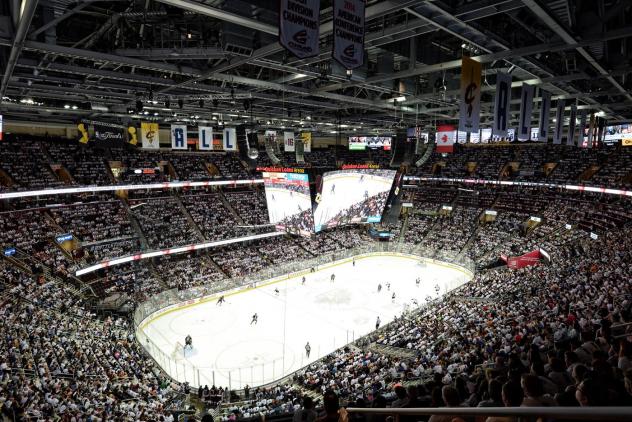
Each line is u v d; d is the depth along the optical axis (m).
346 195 34.41
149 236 49.59
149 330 35.25
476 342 19.44
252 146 35.12
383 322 37.44
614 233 38.34
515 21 18.05
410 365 20.70
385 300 43.12
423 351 22.92
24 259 37.09
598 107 36.91
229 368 29.28
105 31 19.31
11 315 25.98
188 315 38.62
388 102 36.03
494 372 8.80
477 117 17.80
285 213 33.69
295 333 35.06
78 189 47.16
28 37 16.47
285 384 25.05
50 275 36.38
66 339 24.41
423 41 25.28
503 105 19.03
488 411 3.13
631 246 30.98
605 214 47.44
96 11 19.44
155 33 22.59
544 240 48.97
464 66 16.88
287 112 48.38
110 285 40.91
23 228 41.28
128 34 21.34
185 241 49.59
